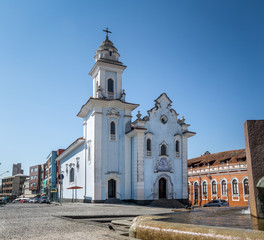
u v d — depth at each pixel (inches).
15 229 398.6
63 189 2066.9
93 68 1631.4
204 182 1950.1
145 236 250.1
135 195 1371.8
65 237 323.6
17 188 4867.1
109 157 1419.8
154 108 1486.2
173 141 1510.8
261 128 359.9
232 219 305.4
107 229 390.3
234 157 1780.3
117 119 1480.1
